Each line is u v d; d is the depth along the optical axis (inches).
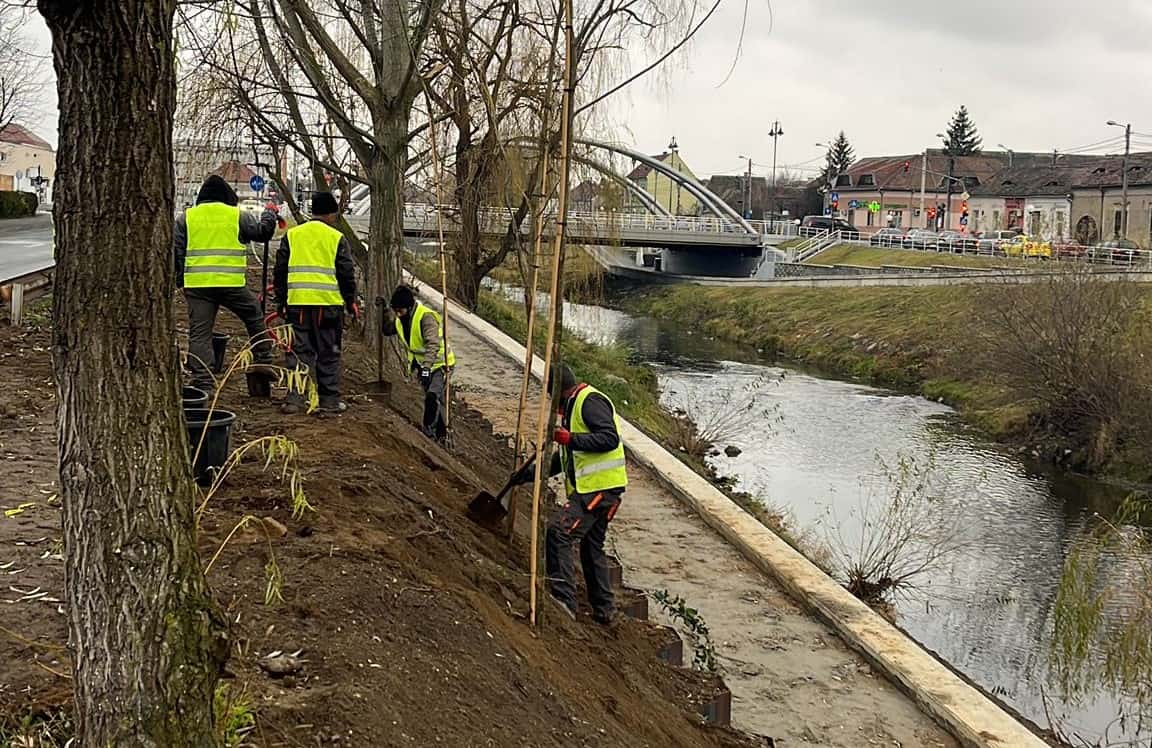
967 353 1280.8
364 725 149.7
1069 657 507.8
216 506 237.3
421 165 592.4
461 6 494.9
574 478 293.4
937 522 733.3
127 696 107.5
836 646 371.2
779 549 451.8
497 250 1048.2
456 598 213.6
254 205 854.5
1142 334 1027.9
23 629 167.9
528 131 499.5
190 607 111.7
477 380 775.1
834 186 4387.3
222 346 397.4
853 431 1088.2
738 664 351.6
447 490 341.1
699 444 928.3
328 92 552.1
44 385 359.9
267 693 153.6
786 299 1959.9
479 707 175.9
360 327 680.4
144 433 108.4
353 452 307.6
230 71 565.6
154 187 107.0
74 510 107.9
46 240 1076.5
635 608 350.6
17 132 3412.9
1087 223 2881.4
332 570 203.8
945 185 4003.4
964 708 319.6
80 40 100.5
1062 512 831.7
